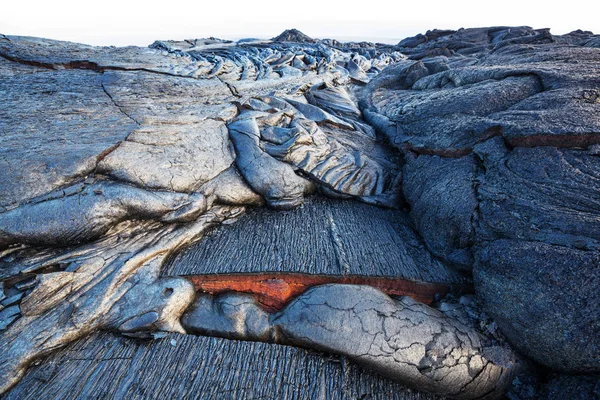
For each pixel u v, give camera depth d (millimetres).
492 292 2709
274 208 3930
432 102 4766
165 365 2461
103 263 2854
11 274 2619
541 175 2900
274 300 3070
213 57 7309
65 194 2908
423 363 2535
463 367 2561
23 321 2447
